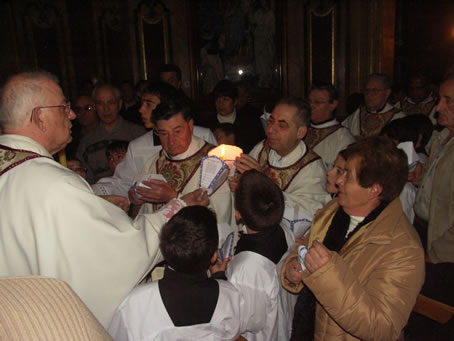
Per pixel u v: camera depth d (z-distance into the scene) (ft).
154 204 7.43
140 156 8.32
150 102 8.22
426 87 14.89
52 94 4.71
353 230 4.71
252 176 5.10
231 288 4.60
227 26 24.89
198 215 4.36
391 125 7.83
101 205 4.63
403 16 25.66
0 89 4.64
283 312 5.71
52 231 4.27
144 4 24.02
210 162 6.03
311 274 3.96
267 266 4.98
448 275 5.93
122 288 4.65
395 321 3.91
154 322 4.28
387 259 4.21
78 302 1.86
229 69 25.29
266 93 25.48
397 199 4.59
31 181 4.34
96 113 11.30
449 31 25.98
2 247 4.41
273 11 24.68
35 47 22.80
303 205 6.86
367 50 24.06
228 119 14.53
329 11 24.39
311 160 7.29
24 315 1.61
